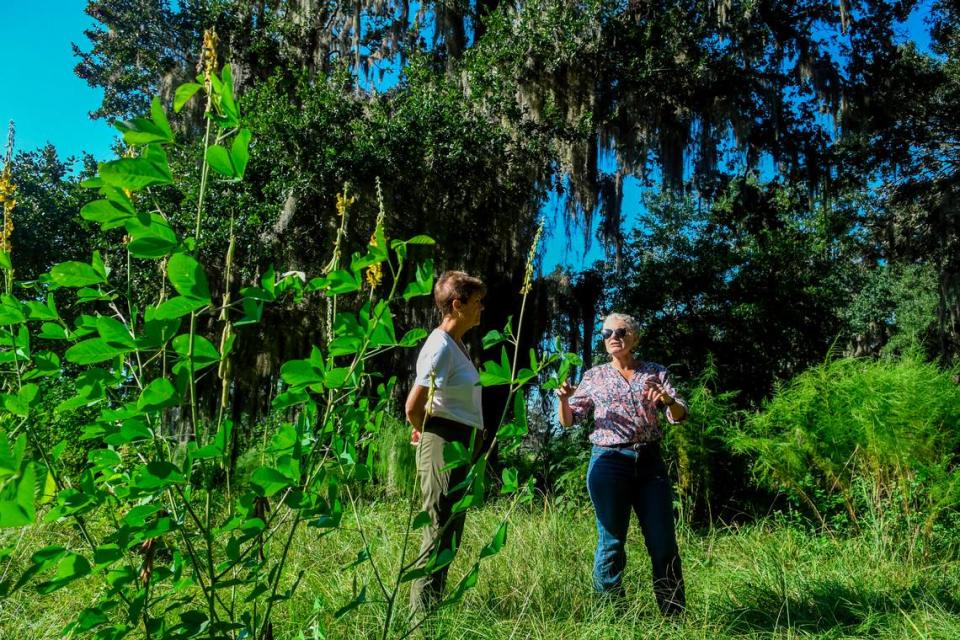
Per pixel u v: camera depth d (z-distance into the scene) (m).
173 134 1.24
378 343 1.58
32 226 13.25
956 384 5.29
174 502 1.53
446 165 10.05
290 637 2.19
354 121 10.01
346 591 2.86
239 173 1.30
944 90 14.00
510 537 3.88
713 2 11.71
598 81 11.59
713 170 12.26
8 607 2.60
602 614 2.88
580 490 6.00
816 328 12.65
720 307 12.78
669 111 12.05
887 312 21.31
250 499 1.43
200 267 1.26
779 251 12.77
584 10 11.61
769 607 3.22
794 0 12.50
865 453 5.02
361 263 1.57
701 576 3.71
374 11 12.45
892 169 14.91
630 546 4.31
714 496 5.97
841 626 2.95
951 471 5.00
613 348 3.40
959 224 14.33
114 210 1.21
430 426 2.75
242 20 12.04
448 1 12.70
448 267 10.57
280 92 11.51
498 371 1.71
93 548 1.36
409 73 10.81
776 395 5.90
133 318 1.46
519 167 10.76
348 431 1.76
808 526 5.22
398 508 4.84
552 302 12.27
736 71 11.98
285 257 9.77
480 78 10.84
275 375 9.68
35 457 1.63
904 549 4.32
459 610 2.73
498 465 7.61
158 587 2.51
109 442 1.33
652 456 3.29
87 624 1.35
